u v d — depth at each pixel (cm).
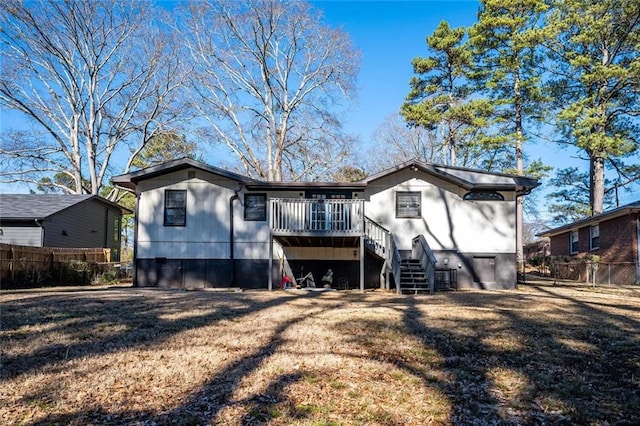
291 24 2842
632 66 2283
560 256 2352
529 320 818
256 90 2953
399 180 1625
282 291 1391
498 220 1606
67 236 2084
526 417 401
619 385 485
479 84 2828
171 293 1243
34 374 482
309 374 499
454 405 423
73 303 948
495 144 2622
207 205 1602
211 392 442
